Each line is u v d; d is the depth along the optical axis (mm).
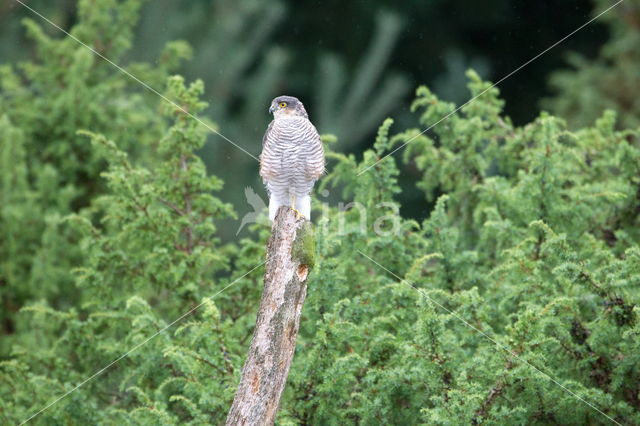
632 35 22125
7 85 16203
